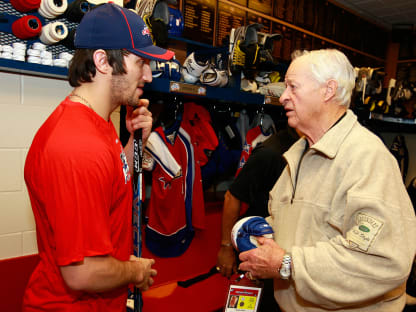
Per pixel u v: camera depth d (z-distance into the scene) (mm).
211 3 2908
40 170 791
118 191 937
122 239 996
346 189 974
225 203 1705
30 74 1537
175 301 1996
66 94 1666
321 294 920
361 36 4832
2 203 1512
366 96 3385
